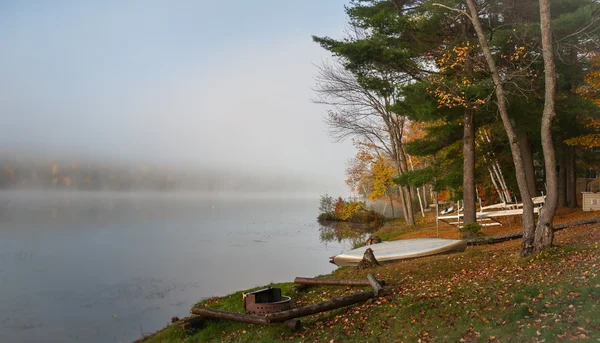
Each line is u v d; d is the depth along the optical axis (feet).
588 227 49.19
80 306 43.83
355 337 24.94
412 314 26.13
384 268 43.62
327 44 56.29
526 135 71.20
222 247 85.30
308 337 26.50
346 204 140.15
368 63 55.52
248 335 28.86
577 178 115.44
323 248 83.20
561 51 52.65
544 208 34.06
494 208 77.05
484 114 56.13
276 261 69.10
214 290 50.16
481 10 54.95
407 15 54.24
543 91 53.47
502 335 20.84
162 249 82.58
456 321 23.76
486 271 33.81
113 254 76.54
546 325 20.49
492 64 37.63
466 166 56.59
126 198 371.76
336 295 36.29
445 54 48.73
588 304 21.47
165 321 38.91
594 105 59.62
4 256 73.72
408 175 71.82
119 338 34.83
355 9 63.21
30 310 42.42
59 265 65.51
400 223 106.93
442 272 37.29
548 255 32.42
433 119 56.39
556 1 54.85
